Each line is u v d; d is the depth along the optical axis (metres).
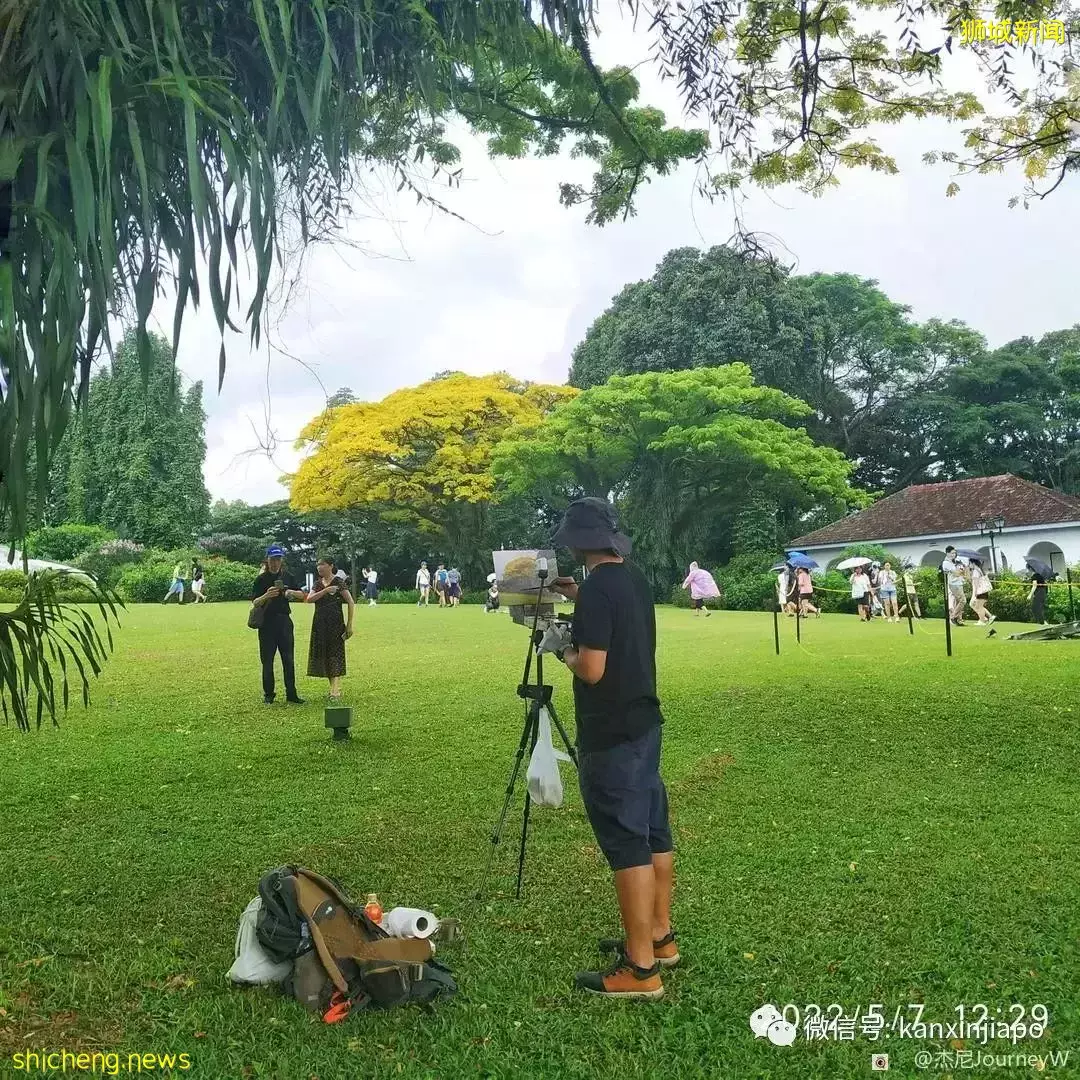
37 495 2.53
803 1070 2.84
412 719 9.30
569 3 4.39
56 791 6.53
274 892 3.46
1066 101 7.65
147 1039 3.04
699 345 39.94
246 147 3.06
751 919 4.03
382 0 3.98
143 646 16.25
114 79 2.80
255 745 8.09
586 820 5.70
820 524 43.81
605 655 3.38
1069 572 23.25
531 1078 2.78
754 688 10.21
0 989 3.34
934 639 16.27
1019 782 6.52
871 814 5.75
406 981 3.27
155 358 2.95
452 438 37.78
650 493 37.38
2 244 2.65
